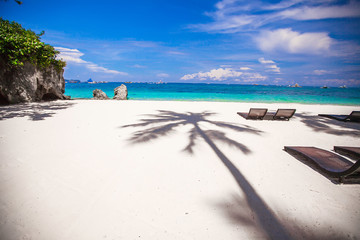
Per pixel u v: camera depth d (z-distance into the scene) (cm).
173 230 224
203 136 602
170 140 554
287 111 888
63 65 1555
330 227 235
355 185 334
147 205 267
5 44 1000
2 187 294
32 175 334
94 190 298
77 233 214
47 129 627
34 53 1166
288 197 296
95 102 1459
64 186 305
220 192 305
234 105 1513
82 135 577
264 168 395
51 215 240
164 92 3600
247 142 562
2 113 858
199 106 1379
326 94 3828
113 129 656
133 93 3272
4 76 1070
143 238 211
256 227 232
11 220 228
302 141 594
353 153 442
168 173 362
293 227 234
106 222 232
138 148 484
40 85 1342
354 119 919
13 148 453
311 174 373
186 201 279
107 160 409
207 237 215
